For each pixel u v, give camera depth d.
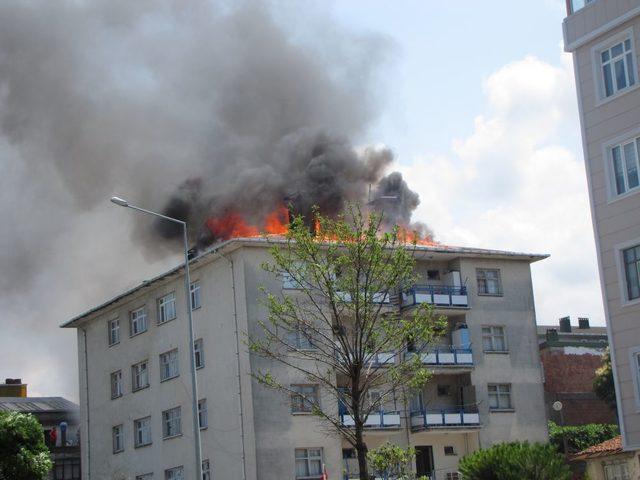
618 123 38.53
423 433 56.91
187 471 59.09
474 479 35.66
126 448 65.06
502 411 58.75
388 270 33.06
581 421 76.38
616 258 37.91
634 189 37.56
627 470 50.16
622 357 37.34
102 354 68.88
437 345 58.91
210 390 57.34
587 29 40.06
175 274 61.25
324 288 33.69
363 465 31.73
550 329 84.50
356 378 32.62
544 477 34.81
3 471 56.34
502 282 61.34
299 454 53.47
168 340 62.06
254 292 55.38
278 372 53.88
